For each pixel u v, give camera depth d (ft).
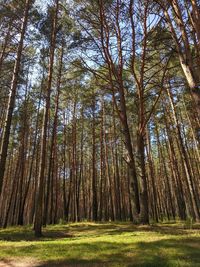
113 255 28.25
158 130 127.03
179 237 36.55
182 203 97.45
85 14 58.70
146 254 27.53
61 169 154.40
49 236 50.62
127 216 155.12
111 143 126.41
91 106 106.83
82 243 35.32
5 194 128.67
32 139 121.49
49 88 55.16
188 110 92.99
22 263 27.78
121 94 63.57
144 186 59.06
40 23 55.36
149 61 63.98
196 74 46.52
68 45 61.52
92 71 63.41
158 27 55.26
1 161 43.27
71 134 124.77
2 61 73.92
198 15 38.45
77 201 112.68
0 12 55.16
